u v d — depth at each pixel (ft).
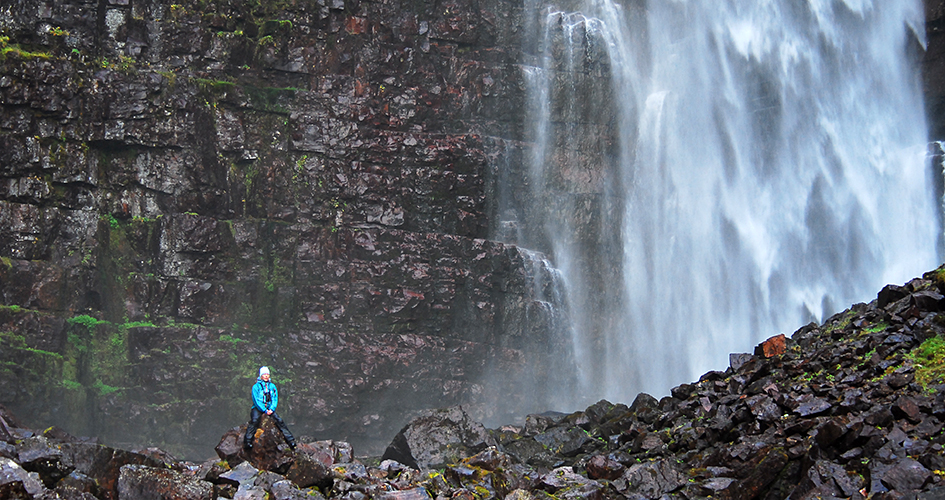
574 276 123.54
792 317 121.70
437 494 40.52
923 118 112.88
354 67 113.19
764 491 36.47
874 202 116.26
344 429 104.27
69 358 95.25
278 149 108.06
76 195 98.48
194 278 102.17
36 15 97.14
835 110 121.70
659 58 136.36
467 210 115.96
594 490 38.04
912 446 32.45
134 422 96.53
